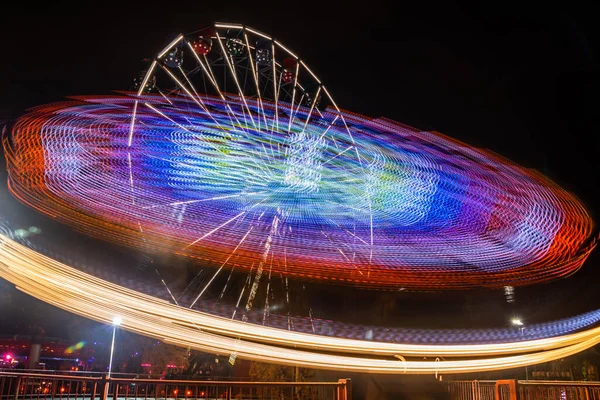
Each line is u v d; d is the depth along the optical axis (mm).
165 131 17047
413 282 13523
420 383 10586
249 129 18000
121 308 7984
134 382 9219
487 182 16797
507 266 14000
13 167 13102
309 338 9719
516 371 26406
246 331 9055
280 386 9586
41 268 7590
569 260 14688
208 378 20359
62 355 26641
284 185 16547
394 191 17203
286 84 21016
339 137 18703
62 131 14914
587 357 26891
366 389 10195
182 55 18500
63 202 12656
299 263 13367
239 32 19609
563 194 16031
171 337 8242
